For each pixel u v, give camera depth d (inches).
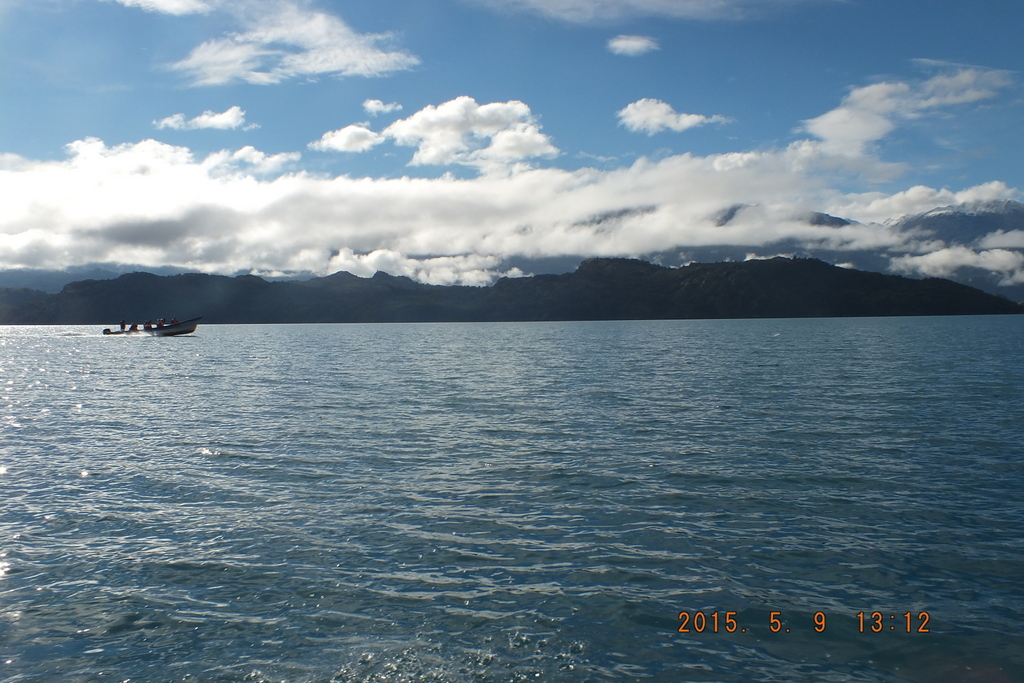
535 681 398.3
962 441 1029.8
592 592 507.8
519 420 1274.6
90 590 513.7
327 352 4065.0
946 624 460.4
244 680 399.5
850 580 526.9
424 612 477.1
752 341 4950.8
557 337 6589.6
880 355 3125.0
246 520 668.7
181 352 4190.5
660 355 3373.5
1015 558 563.8
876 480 807.7
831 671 410.9
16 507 716.7
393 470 871.7
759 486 783.7
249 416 1346.0
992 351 3309.5
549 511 695.7
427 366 2765.7
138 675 405.4
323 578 531.8
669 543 604.4
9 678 402.3
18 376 2444.6
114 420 1312.7
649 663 417.7
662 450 989.8
